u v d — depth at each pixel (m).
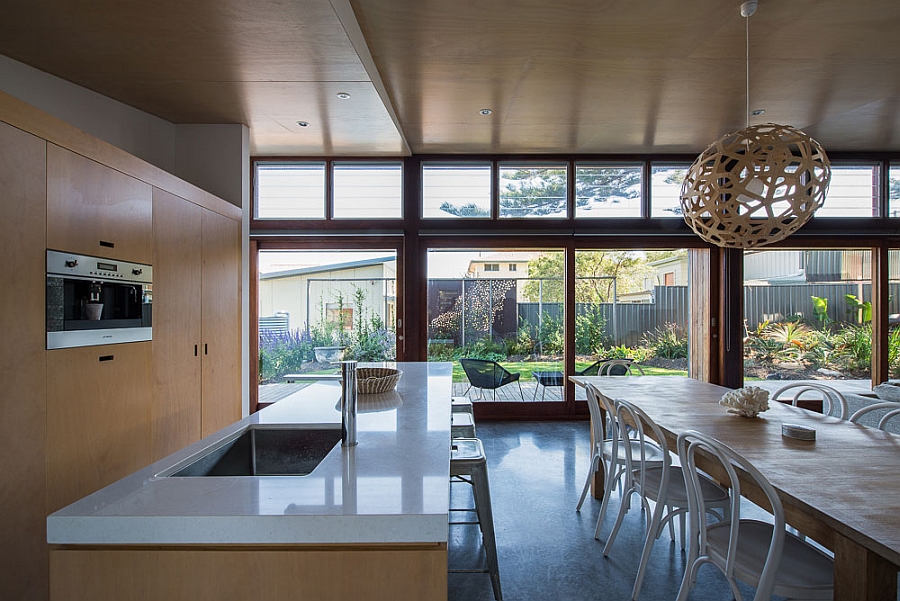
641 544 2.55
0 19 2.24
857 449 1.85
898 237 5.15
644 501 2.47
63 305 2.06
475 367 5.21
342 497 1.04
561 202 5.14
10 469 1.79
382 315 5.17
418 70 3.21
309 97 3.26
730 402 2.39
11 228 1.79
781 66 3.18
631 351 5.28
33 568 1.89
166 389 2.84
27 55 2.60
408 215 5.07
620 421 2.44
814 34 2.78
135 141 3.44
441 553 0.97
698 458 2.01
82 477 2.17
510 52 2.98
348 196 5.10
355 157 5.06
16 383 1.82
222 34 2.41
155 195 2.72
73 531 0.96
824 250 5.25
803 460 1.72
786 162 2.23
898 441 1.96
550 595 2.10
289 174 5.09
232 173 3.80
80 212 2.14
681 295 5.31
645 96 3.63
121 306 2.46
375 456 1.33
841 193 5.14
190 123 3.78
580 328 5.25
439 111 3.91
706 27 2.71
